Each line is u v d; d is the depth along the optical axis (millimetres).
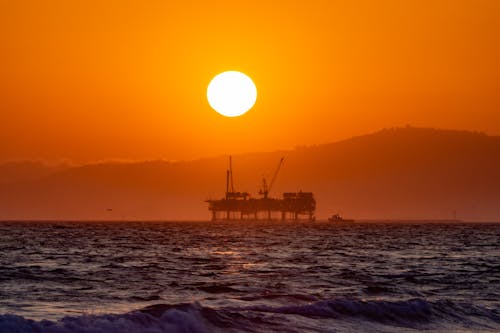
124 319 113312
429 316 145000
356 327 132875
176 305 126688
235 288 185000
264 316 130750
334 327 130500
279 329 124438
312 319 133625
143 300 160875
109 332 108375
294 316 133750
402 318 141500
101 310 144250
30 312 139750
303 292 180625
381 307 143500
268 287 189750
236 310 133875
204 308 126938
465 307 154625
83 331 106500
